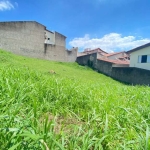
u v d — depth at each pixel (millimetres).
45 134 1143
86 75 14758
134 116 2119
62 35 25844
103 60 19766
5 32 16656
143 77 14227
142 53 15312
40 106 2006
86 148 1247
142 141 1362
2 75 2709
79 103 2475
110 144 1478
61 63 19594
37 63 14070
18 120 1337
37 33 19516
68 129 1727
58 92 2588
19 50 17938
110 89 4102
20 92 2053
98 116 1972
